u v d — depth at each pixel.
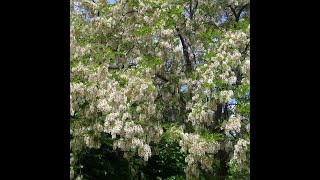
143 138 7.80
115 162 9.53
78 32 8.83
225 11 9.45
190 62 9.29
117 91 7.50
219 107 8.42
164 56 8.72
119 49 9.04
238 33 7.83
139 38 8.95
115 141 7.63
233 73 7.66
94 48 8.29
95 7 8.98
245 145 6.87
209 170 8.24
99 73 7.51
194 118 7.64
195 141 7.38
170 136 7.84
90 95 7.38
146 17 8.62
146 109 7.83
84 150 8.41
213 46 8.48
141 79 7.66
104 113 7.54
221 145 7.93
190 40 9.08
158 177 9.85
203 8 9.05
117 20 8.79
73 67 7.56
